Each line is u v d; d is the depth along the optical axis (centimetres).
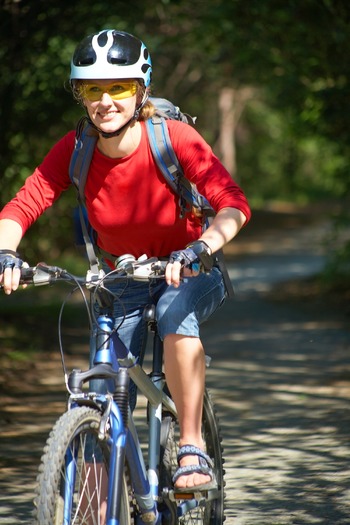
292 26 2786
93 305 720
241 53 2980
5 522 951
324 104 2875
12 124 2553
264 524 932
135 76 721
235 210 727
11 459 1224
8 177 2727
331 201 9469
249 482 1087
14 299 3053
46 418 1480
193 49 3772
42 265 681
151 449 771
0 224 752
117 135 730
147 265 681
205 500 839
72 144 779
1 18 2211
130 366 730
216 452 861
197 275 716
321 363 1920
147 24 3117
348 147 3081
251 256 4916
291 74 2942
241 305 3003
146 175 756
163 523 779
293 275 3897
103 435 670
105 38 718
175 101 6256
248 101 8206
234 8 2727
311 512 968
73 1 2202
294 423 1391
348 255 3192
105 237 792
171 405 809
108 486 677
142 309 793
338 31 2714
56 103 2525
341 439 1273
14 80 2353
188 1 2861
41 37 2305
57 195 795
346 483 1067
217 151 8144
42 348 2159
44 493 622
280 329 2444
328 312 2741
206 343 2264
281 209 8562
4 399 1616
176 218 772
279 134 9138
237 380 1770
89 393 691
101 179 761
